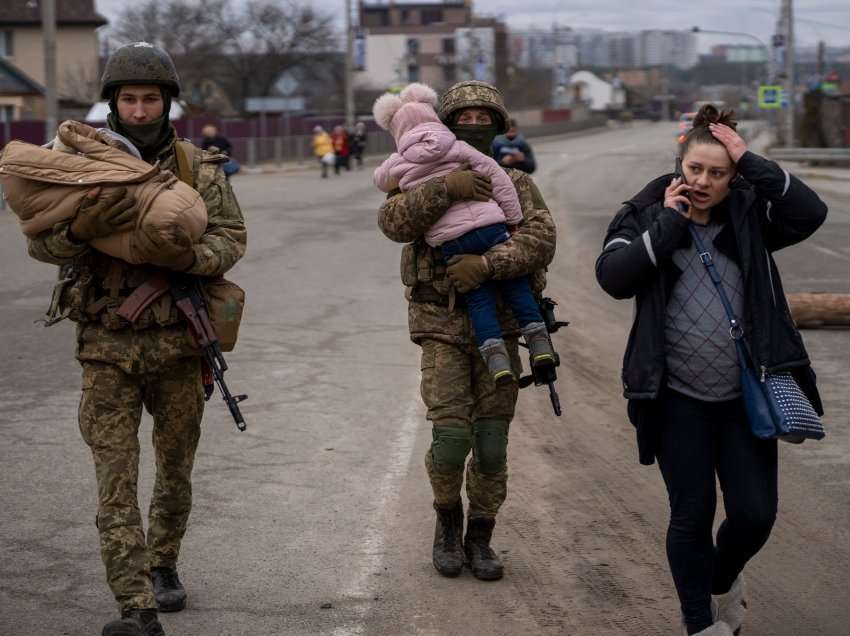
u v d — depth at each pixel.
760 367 3.79
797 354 3.85
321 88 91.88
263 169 46.16
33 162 3.93
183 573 4.90
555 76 119.06
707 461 3.88
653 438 3.97
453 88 4.77
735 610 4.11
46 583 4.79
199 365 4.33
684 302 3.89
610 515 5.67
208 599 4.63
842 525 5.57
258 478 6.23
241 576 4.88
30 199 3.92
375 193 31.16
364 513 5.67
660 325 3.87
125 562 3.91
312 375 8.80
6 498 5.88
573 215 23.34
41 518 5.58
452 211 4.53
